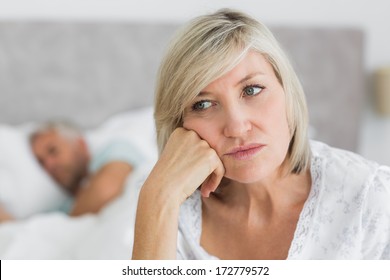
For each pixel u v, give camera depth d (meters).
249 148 0.83
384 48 2.70
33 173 2.25
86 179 2.31
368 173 0.88
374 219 0.86
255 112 0.81
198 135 0.87
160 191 0.84
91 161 2.28
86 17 2.56
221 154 0.86
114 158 2.15
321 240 0.89
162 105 0.87
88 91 2.54
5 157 2.25
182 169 0.85
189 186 0.85
